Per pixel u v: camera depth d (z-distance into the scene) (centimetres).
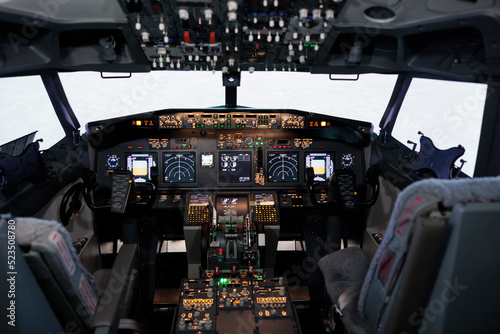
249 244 354
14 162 309
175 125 411
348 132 432
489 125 265
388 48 322
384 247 157
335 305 206
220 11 243
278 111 412
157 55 318
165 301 384
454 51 271
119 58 322
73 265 165
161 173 434
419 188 144
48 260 151
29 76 343
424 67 303
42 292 161
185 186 436
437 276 147
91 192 422
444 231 135
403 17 249
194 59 336
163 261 448
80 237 401
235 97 427
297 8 240
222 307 287
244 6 237
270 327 270
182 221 459
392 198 398
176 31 276
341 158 442
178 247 458
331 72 356
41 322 161
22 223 150
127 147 434
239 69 376
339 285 213
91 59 320
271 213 407
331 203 381
